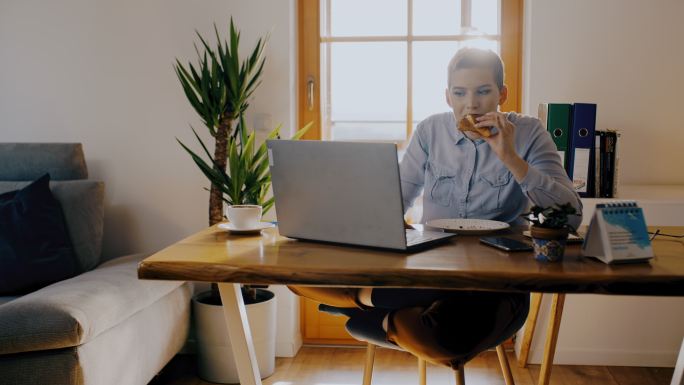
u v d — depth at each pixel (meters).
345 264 1.39
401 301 1.67
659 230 1.80
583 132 2.69
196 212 3.11
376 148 1.44
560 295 2.33
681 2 2.91
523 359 2.86
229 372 2.75
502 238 1.64
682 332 2.82
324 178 1.55
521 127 1.96
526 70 3.02
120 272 2.49
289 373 2.86
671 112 2.96
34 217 2.65
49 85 3.12
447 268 1.34
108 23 3.08
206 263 1.41
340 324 3.22
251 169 2.76
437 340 1.52
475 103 1.88
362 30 3.17
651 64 2.94
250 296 2.82
